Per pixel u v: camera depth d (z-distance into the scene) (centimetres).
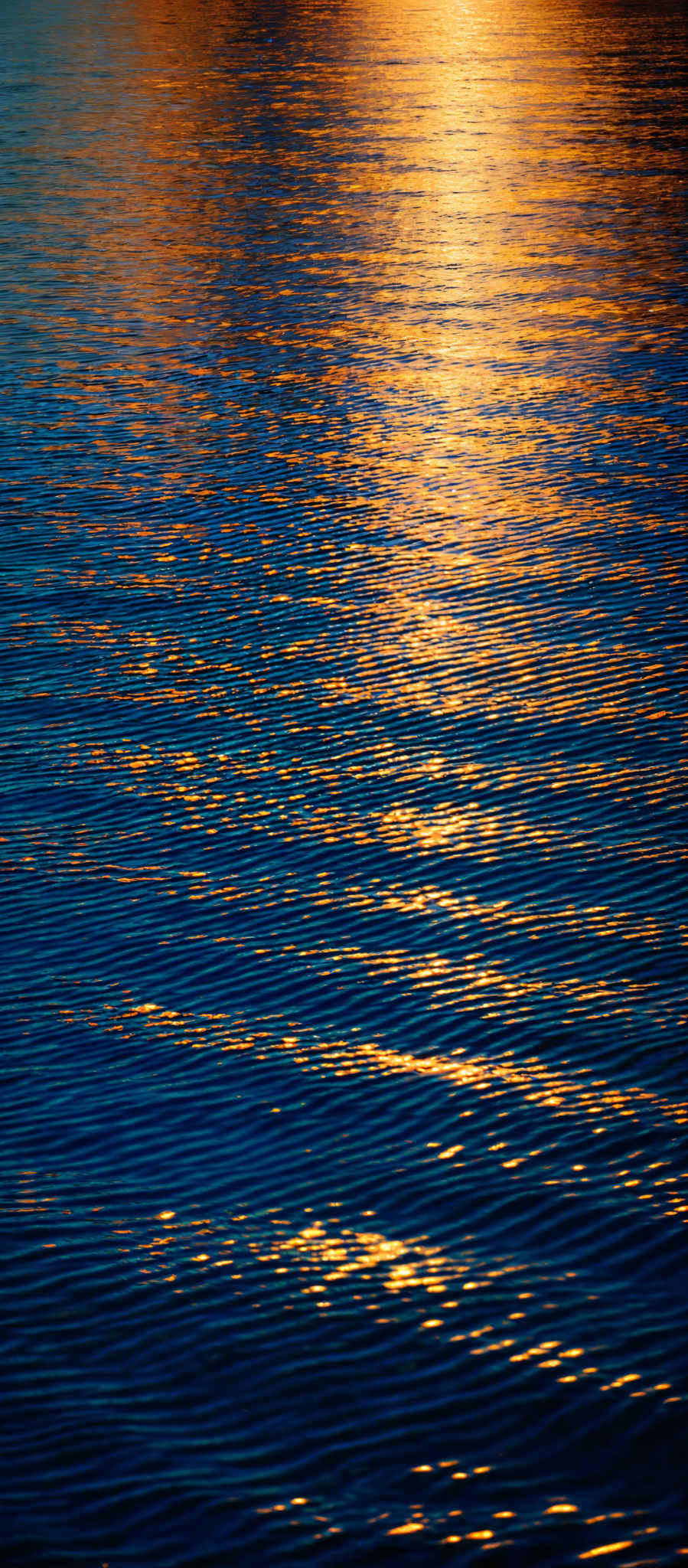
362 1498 1312
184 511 3400
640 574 2981
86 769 2495
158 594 3042
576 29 11225
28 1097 1817
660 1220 1579
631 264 5184
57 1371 1440
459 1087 1783
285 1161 1698
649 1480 1318
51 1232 1608
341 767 2450
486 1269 1538
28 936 2111
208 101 8400
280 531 3281
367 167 6775
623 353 4278
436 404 3944
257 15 12000
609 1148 1675
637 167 6694
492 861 2192
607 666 2672
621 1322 1465
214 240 5625
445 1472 1330
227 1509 1298
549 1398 1391
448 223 5797
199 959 2045
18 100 8450
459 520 3272
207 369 4284
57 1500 1311
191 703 2667
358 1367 1434
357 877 2186
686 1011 1870
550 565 3041
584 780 2364
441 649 2772
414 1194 1636
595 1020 1867
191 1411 1397
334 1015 1920
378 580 3036
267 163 6894
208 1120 1767
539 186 6375
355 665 2742
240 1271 1550
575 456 3575
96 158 7038
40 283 5119
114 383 4197
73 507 3444
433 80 9075
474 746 2480
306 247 5509
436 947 2027
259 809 2364
